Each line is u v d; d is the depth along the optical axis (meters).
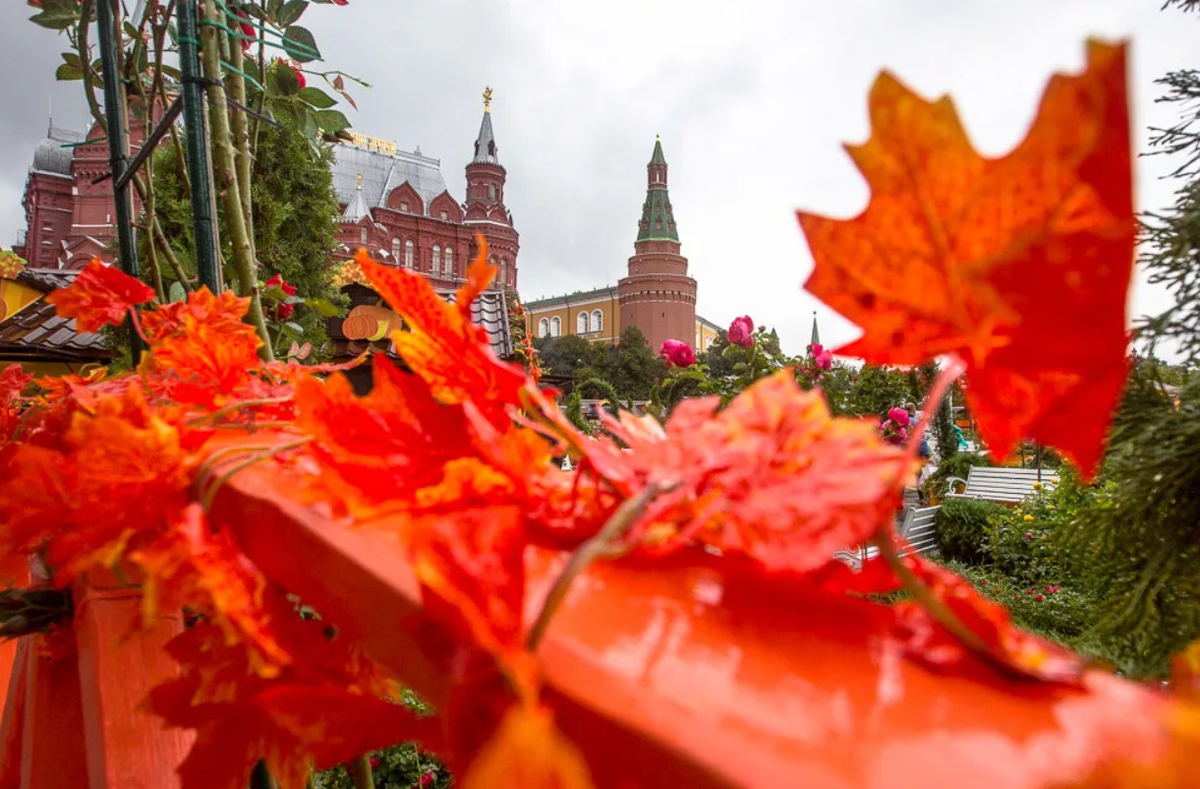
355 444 0.36
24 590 0.77
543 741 0.15
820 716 0.18
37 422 0.85
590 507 0.31
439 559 0.21
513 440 0.33
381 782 2.63
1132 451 0.65
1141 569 0.69
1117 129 0.19
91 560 0.43
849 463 0.24
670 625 0.22
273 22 1.64
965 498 7.52
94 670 0.64
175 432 0.46
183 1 1.08
